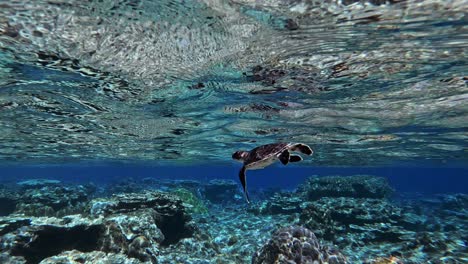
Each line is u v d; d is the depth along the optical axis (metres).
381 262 10.53
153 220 13.32
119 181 42.47
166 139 21.64
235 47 7.89
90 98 11.98
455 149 24.84
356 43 7.66
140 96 11.78
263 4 5.97
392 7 6.05
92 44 7.58
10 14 6.20
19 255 10.66
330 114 14.82
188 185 38.12
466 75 9.71
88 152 28.91
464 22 6.58
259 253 10.01
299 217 19.00
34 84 10.36
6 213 22.25
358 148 25.44
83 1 5.79
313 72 9.58
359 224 18.06
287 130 18.70
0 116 14.98
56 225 11.58
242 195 39.28
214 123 16.75
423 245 14.56
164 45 7.74
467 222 22.73
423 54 8.28
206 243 14.93
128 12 6.22
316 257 9.24
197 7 6.07
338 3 5.93
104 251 11.35
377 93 11.62
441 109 13.67
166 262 11.54
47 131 18.48
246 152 3.09
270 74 9.73
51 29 6.82
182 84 10.55
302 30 7.01
